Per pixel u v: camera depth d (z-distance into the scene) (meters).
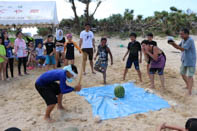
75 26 30.30
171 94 5.50
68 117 4.18
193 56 5.17
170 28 27.83
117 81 6.86
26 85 6.54
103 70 6.47
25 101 5.14
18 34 7.44
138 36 24.59
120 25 27.30
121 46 17.12
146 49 5.71
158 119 4.06
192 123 2.18
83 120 4.04
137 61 6.55
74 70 3.79
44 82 3.88
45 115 4.05
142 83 6.56
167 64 9.48
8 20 10.33
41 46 9.34
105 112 4.39
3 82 6.86
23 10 11.02
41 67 9.34
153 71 5.88
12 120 4.09
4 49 6.72
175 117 4.14
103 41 6.28
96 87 6.12
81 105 4.81
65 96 5.41
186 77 5.72
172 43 4.82
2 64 6.92
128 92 5.66
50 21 10.77
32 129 3.73
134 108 4.57
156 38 23.56
